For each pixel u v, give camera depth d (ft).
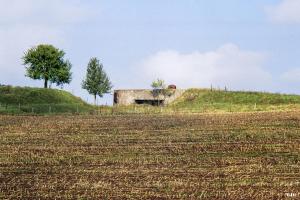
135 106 451.94
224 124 267.18
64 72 510.99
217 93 480.64
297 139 219.82
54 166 176.04
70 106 413.18
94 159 186.91
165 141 222.69
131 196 133.69
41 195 135.23
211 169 167.53
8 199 131.23
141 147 209.36
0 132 254.88
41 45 511.40
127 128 263.49
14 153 200.34
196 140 223.51
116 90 503.20
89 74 495.00
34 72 504.43
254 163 176.55
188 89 495.00
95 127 269.23
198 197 132.36
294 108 368.68
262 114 311.47
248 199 130.41
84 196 133.90
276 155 189.78
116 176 158.40
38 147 213.66
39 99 440.86
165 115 333.21
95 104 451.94
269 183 147.84
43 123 289.12
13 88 451.12
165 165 174.70
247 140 220.64
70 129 263.29
